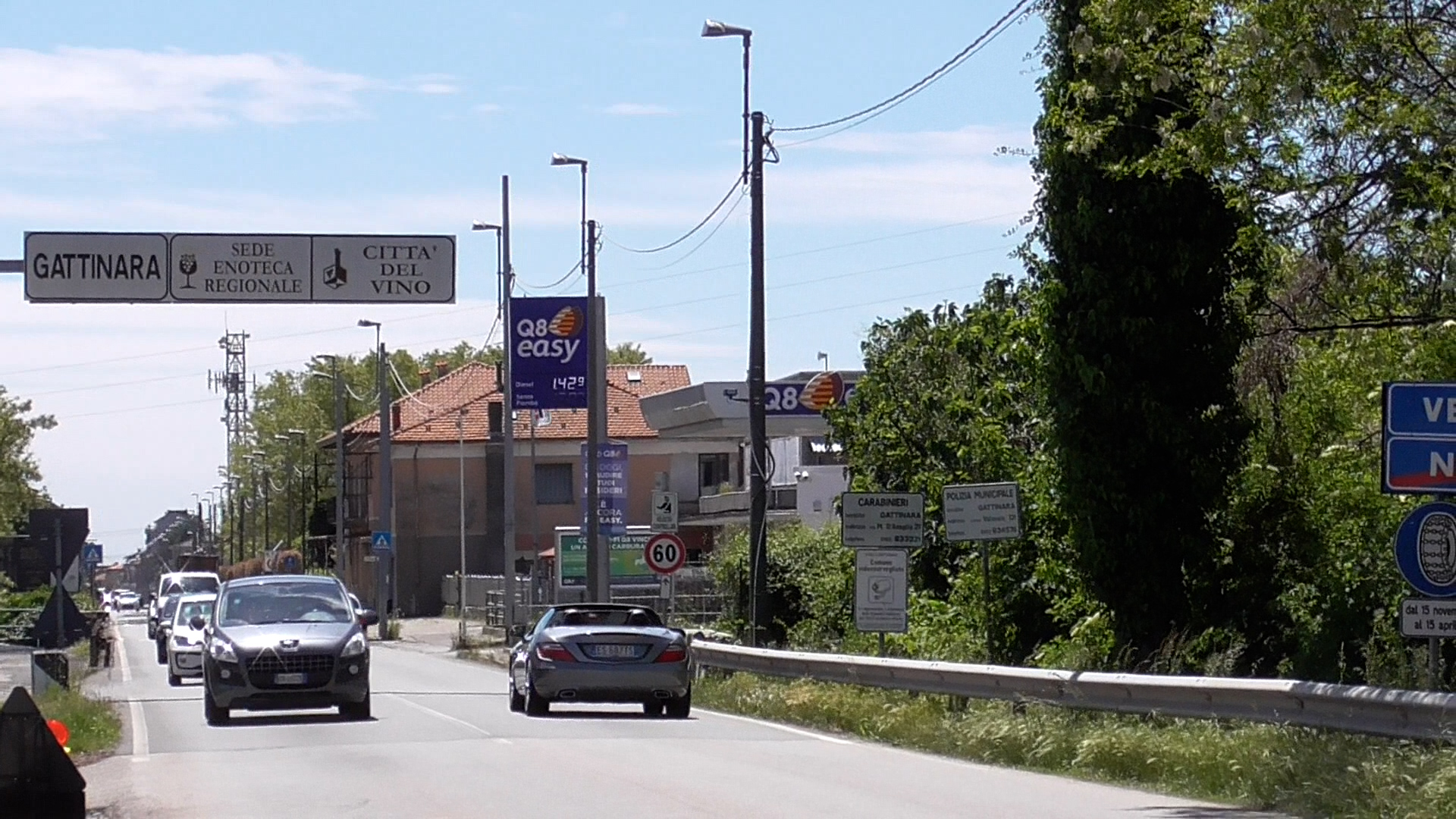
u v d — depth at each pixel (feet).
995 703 61.46
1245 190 54.85
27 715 39.55
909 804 43.50
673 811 42.14
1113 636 74.38
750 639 101.76
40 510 85.61
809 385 161.79
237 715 78.23
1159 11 51.60
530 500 261.85
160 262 84.33
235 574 383.65
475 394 273.75
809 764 53.98
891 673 70.13
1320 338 73.26
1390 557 67.00
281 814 42.24
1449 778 37.19
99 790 48.24
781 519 182.60
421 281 86.48
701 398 178.81
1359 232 54.08
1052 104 72.02
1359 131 51.83
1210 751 46.85
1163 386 72.33
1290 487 72.59
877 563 77.30
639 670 74.08
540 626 77.77
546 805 43.39
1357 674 62.03
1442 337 60.80
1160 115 68.39
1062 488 74.38
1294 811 41.57
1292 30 48.55
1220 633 69.21
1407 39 50.14
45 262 83.46
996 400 98.89
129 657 170.19
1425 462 41.70
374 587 272.10
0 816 39.14
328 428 427.33
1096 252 71.72
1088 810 42.29
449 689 99.66
